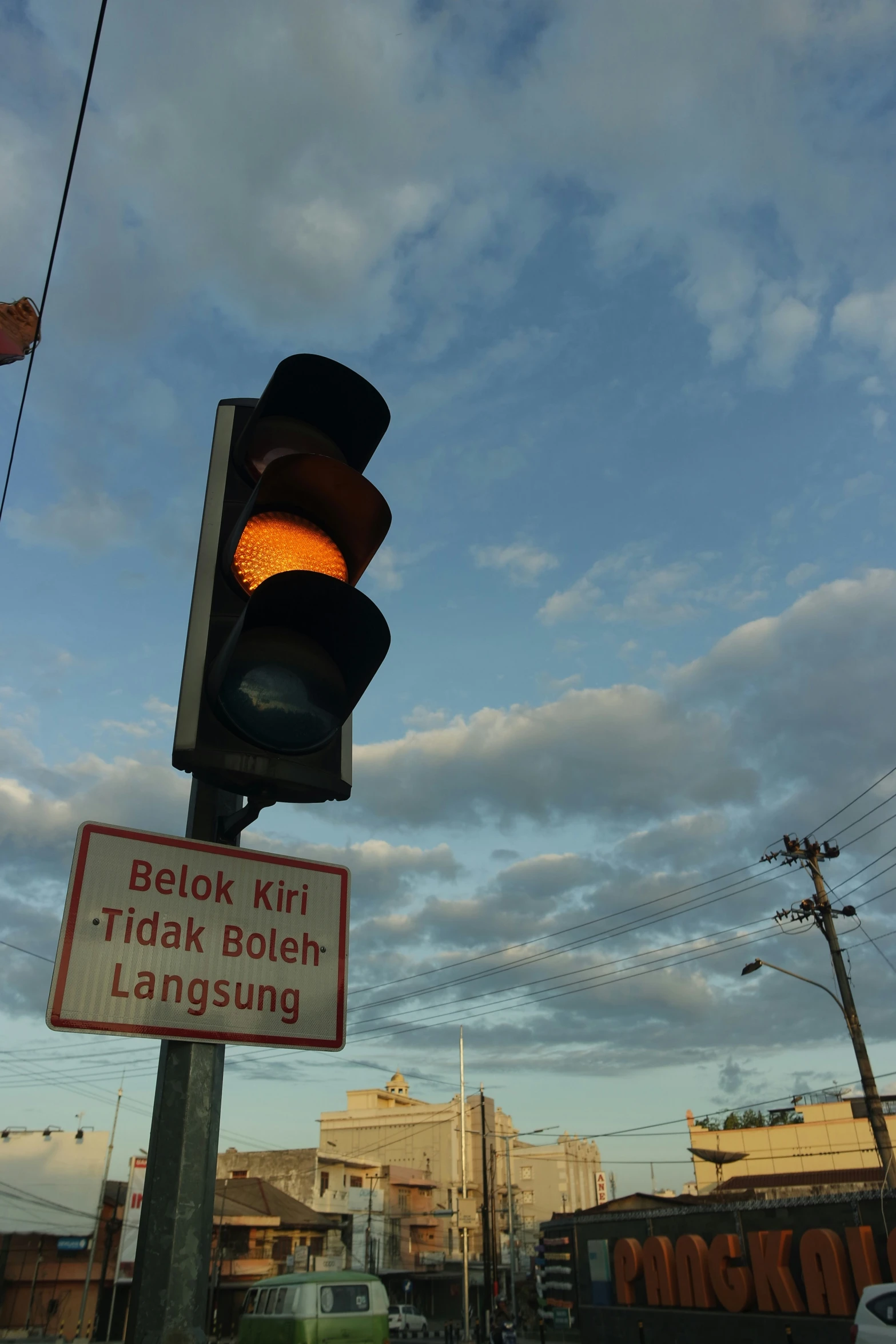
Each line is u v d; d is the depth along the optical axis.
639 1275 21.88
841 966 21.69
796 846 23.17
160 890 2.82
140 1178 40.06
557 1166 78.12
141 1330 2.25
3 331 4.43
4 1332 36.22
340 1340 13.70
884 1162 19.41
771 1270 18.31
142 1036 2.60
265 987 2.88
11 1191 38.47
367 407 3.25
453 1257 61.62
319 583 2.75
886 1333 9.20
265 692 2.78
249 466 3.11
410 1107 72.75
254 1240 44.81
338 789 2.85
